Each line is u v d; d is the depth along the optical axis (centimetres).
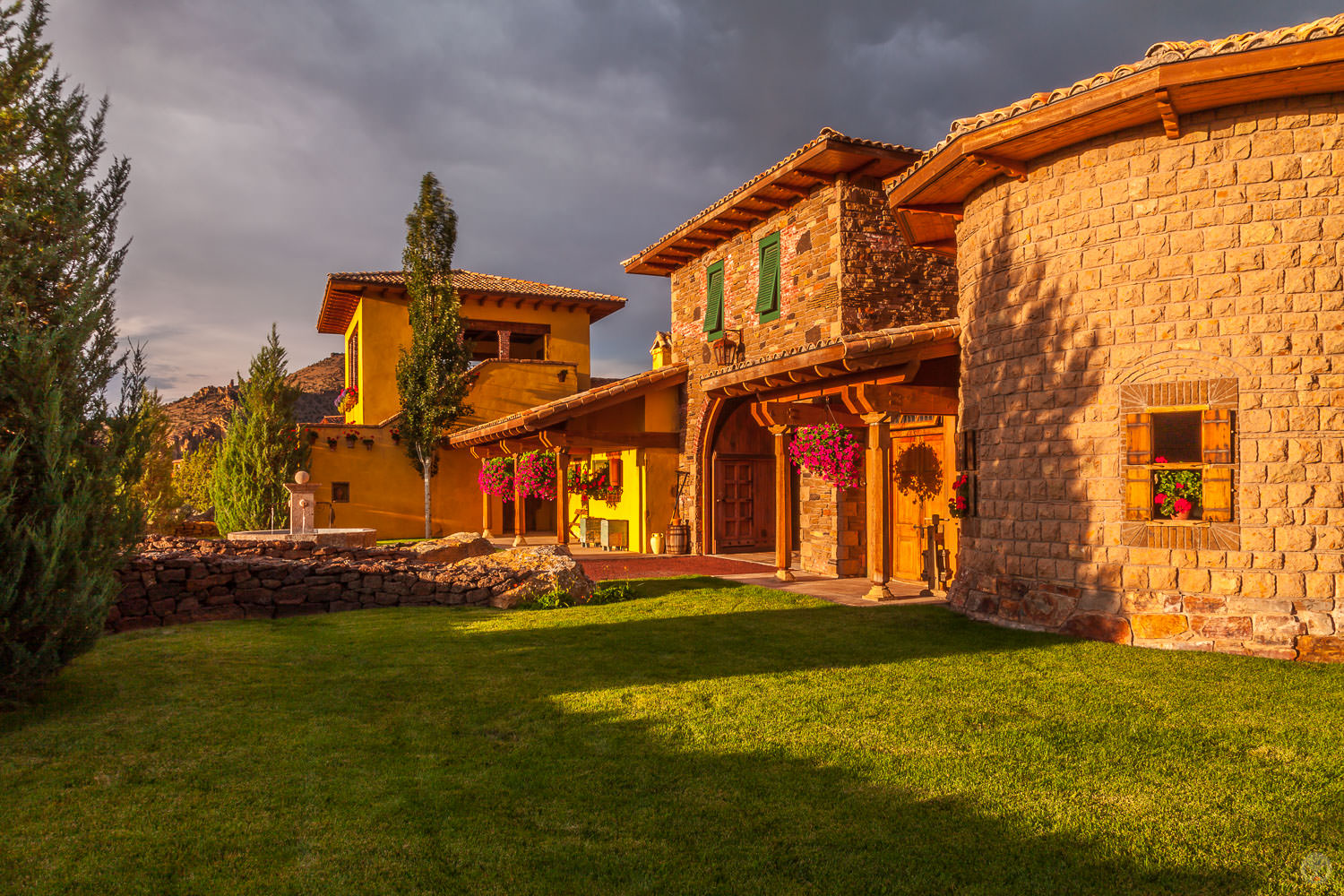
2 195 541
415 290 2278
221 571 959
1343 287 714
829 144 1223
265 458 2083
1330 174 718
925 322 1368
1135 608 775
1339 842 355
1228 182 748
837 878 327
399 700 580
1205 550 748
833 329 1327
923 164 921
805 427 1264
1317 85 700
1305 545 715
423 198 2280
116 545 584
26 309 548
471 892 316
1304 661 698
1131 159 794
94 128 585
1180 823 374
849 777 432
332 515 2259
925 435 1223
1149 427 778
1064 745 479
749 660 709
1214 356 750
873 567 1077
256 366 2147
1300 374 721
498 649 759
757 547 1842
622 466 1992
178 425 4884
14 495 532
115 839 359
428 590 1050
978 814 385
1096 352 809
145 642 788
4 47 547
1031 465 866
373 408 2472
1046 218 856
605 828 371
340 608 1014
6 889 316
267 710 554
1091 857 343
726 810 389
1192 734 499
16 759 457
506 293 2550
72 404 555
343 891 316
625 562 1608
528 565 1115
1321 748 471
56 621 536
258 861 340
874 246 1340
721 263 1714
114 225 588
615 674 659
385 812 388
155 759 459
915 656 725
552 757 462
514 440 1825
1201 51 682
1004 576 898
